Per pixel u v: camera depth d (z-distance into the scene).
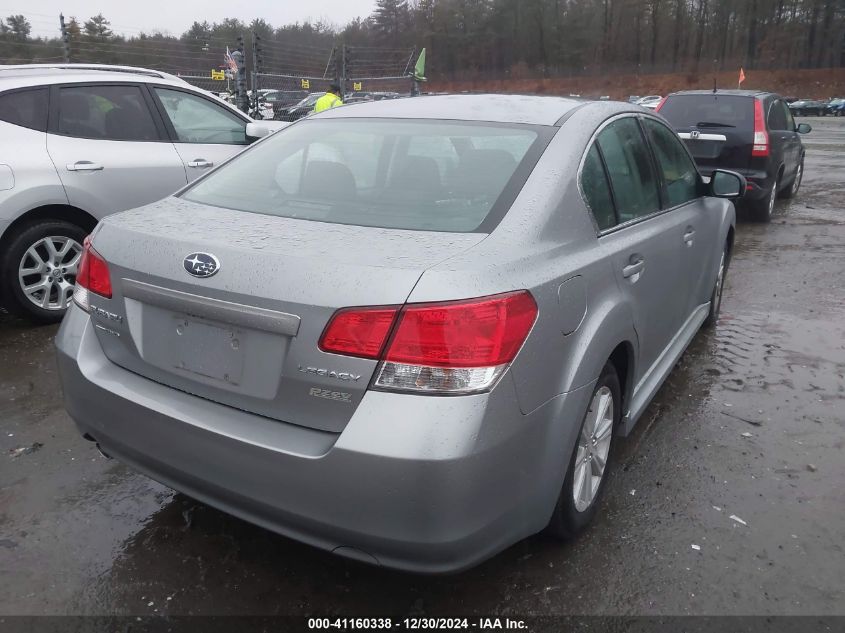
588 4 80.19
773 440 3.70
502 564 2.70
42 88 5.23
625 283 2.90
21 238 5.01
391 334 2.01
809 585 2.62
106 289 2.54
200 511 3.02
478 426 2.03
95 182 5.30
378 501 2.02
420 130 3.00
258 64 14.32
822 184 13.95
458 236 2.33
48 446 3.52
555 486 2.42
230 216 2.62
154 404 2.38
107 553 2.74
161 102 5.91
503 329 2.09
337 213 2.59
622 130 3.34
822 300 6.23
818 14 75.75
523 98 3.34
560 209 2.56
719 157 9.48
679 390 4.31
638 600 2.53
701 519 3.00
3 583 2.55
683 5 81.31
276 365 2.16
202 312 2.25
